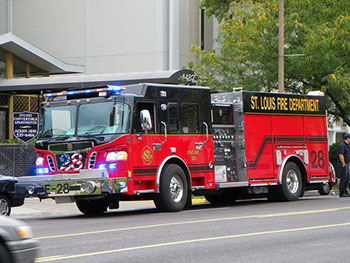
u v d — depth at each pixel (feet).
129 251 48.60
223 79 139.44
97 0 185.78
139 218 74.84
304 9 131.34
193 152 86.94
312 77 134.72
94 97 81.51
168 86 84.69
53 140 82.28
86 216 83.71
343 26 125.18
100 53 185.06
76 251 49.08
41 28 192.85
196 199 111.34
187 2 183.01
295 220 68.44
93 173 78.13
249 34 132.57
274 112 98.53
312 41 125.59
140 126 80.18
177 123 85.20
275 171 98.02
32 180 81.15
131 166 78.79
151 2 179.22
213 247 50.19
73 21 188.65
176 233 58.70
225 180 91.56
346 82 123.85
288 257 45.78
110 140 78.95
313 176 104.37
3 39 143.43
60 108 83.71
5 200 80.33
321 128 106.52
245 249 49.19
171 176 83.15
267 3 135.54
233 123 94.12
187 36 183.32
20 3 195.93
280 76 120.98
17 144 121.08
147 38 179.42
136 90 82.02
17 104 149.79
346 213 75.56
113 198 82.38
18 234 37.19
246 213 78.13
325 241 53.21
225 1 158.51
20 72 152.46
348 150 110.11
